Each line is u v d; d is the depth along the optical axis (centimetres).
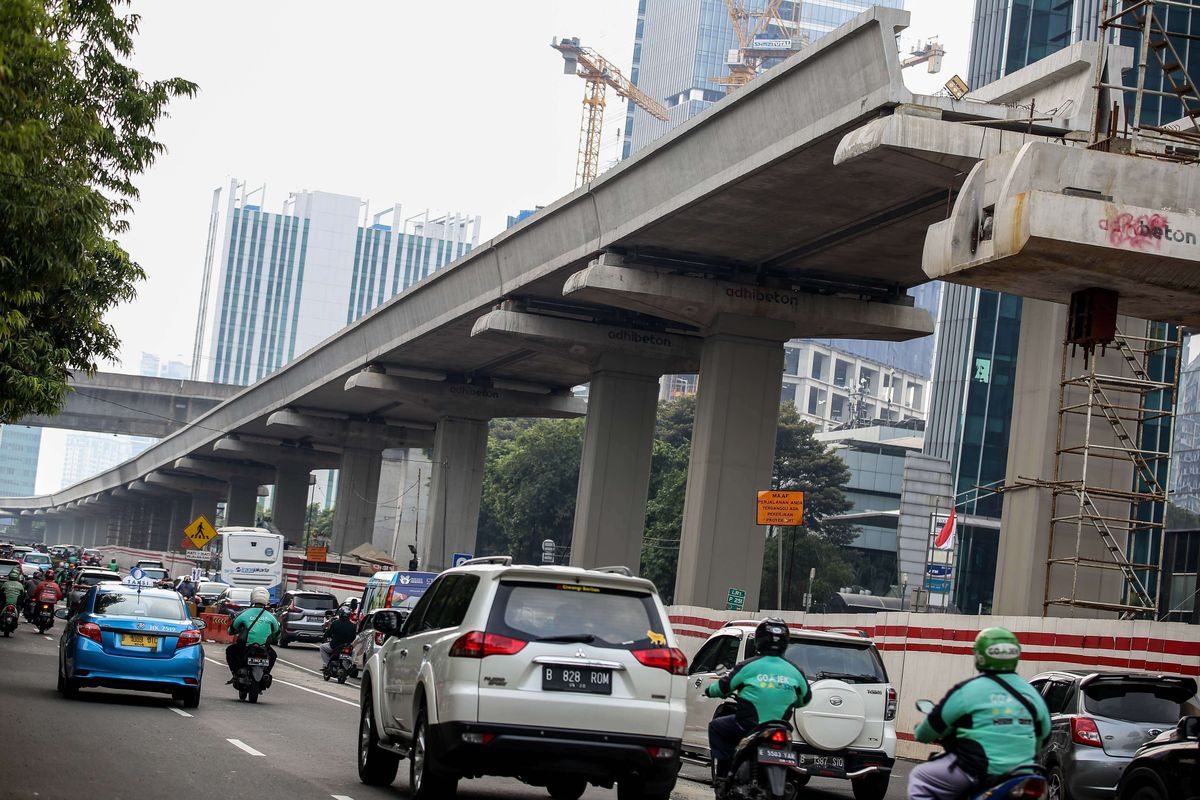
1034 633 2252
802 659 1600
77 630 2073
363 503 9481
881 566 10844
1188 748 1229
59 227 1880
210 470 11988
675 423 10531
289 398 8831
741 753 1100
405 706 1273
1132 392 3106
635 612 1171
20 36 1464
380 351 6956
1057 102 2927
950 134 2798
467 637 1136
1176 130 2273
